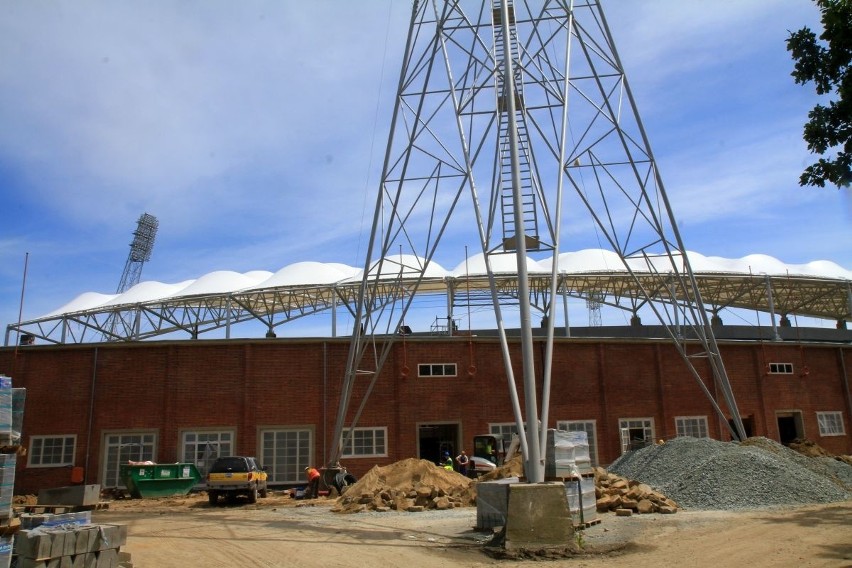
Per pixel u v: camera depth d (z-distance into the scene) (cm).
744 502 2214
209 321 5941
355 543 1645
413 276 5000
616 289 5825
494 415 3797
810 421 4406
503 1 2020
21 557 1050
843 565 1249
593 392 3947
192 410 3616
